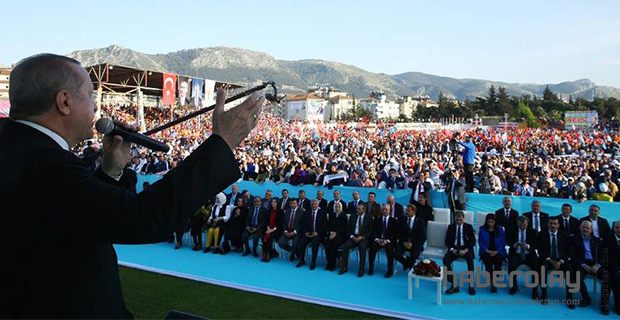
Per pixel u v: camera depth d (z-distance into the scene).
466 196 10.40
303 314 6.49
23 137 1.20
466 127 54.88
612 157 21.28
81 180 1.09
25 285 1.11
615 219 8.88
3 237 1.10
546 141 30.86
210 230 10.83
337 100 144.88
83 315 1.16
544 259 7.60
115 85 31.36
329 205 10.81
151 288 7.59
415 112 110.81
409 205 9.27
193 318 1.61
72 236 1.07
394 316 6.52
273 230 10.24
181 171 1.12
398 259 8.83
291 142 27.38
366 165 15.95
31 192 1.09
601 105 90.44
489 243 8.29
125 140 1.58
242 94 1.40
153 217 1.04
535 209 8.67
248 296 7.28
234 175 1.20
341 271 9.08
